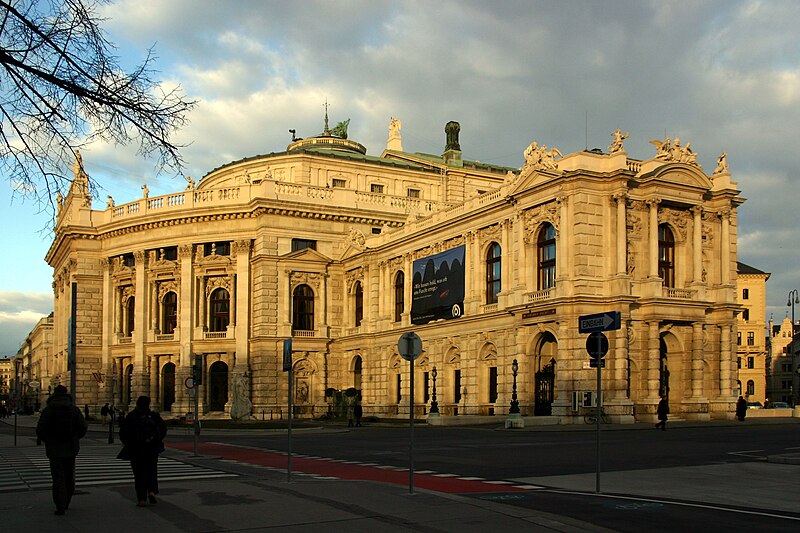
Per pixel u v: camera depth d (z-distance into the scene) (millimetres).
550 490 20516
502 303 64062
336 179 96125
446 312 71125
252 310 87000
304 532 14055
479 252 68312
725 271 61594
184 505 17234
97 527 14578
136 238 92875
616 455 30672
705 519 15969
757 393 130250
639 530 14812
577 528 14469
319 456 33281
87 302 96562
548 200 59281
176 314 91438
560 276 57344
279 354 84438
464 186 102812
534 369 60875
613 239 57375
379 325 81812
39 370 185625
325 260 86938
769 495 19328
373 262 83250
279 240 85625
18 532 14062
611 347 55875
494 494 19703
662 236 60938
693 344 59500
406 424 63375
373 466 28109
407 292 77750
